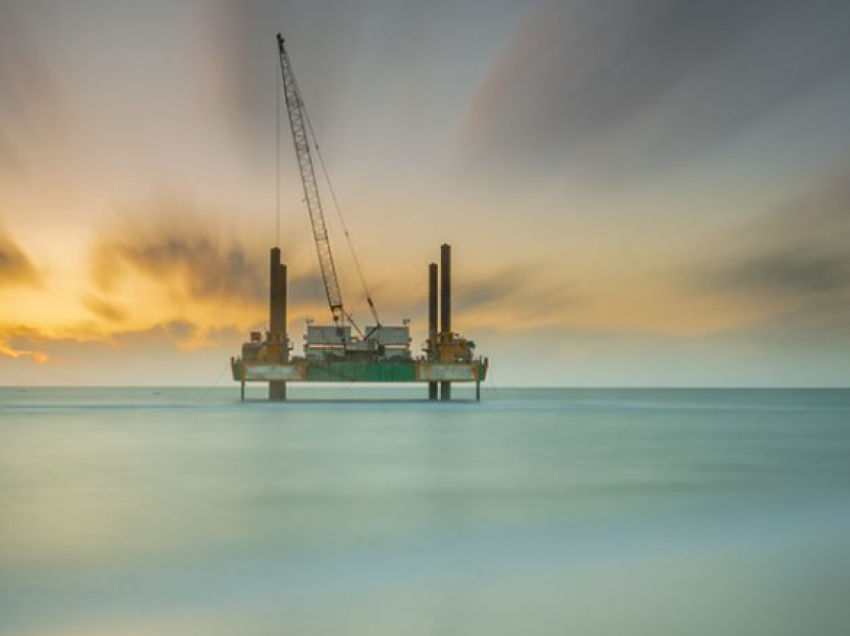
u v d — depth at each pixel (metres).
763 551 15.24
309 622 10.70
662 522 18.86
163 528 17.95
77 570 13.77
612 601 11.62
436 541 16.36
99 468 31.81
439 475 29.42
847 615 10.91
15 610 11.31
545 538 16.72
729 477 28.84
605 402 172.38
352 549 15.54
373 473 30.06
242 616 10.98
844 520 19.22
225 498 23.06
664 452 40.50
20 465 32.88
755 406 147.25
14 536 16.91
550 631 10.24
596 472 30.50
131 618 10.91
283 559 14.62
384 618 10.85
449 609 11.26
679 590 12.28
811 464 33.91
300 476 29.05
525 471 30.92
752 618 10.76
